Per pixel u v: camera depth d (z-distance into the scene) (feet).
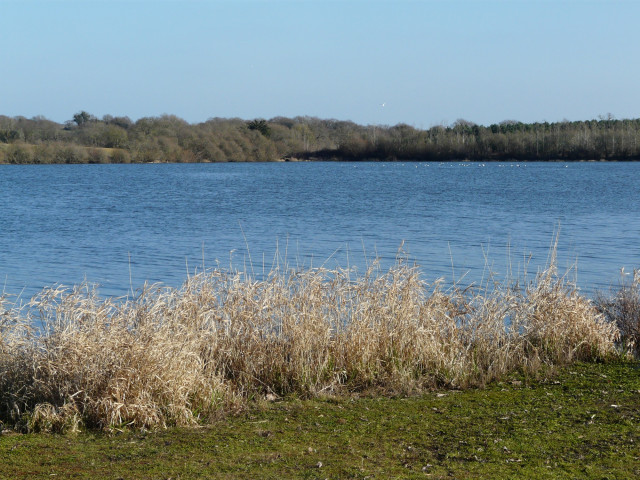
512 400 24.02
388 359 27.81
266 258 68.49
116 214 120.67
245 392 25.30
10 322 25.89
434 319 29.40
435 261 65.57
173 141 424.46
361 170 339.77
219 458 18.52
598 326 30.58
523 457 18.53
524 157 458.09
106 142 412.16
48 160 380.58
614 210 123.95
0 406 22.74
